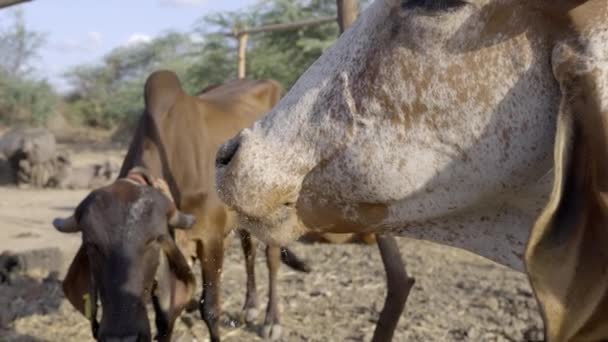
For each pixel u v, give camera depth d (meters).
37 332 2.48
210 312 2.33
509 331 2.44
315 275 3.19
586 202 0.71
